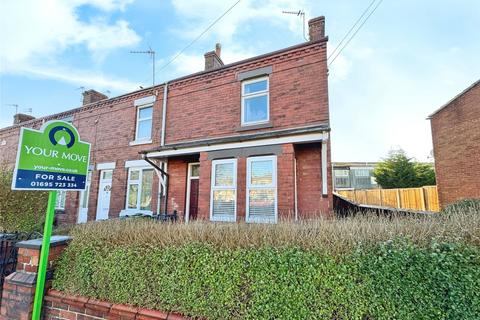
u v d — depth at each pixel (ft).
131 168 35.22
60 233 14.34
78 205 38.91
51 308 9.87
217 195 25.63
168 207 30.53
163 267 8.70
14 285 9.80
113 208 35.14
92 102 43.70
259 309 7.29
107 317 9.00
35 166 8.99
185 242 8.82
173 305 8.29
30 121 49.06
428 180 64.13
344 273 6.76
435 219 8.30
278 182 22.95
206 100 30.96
